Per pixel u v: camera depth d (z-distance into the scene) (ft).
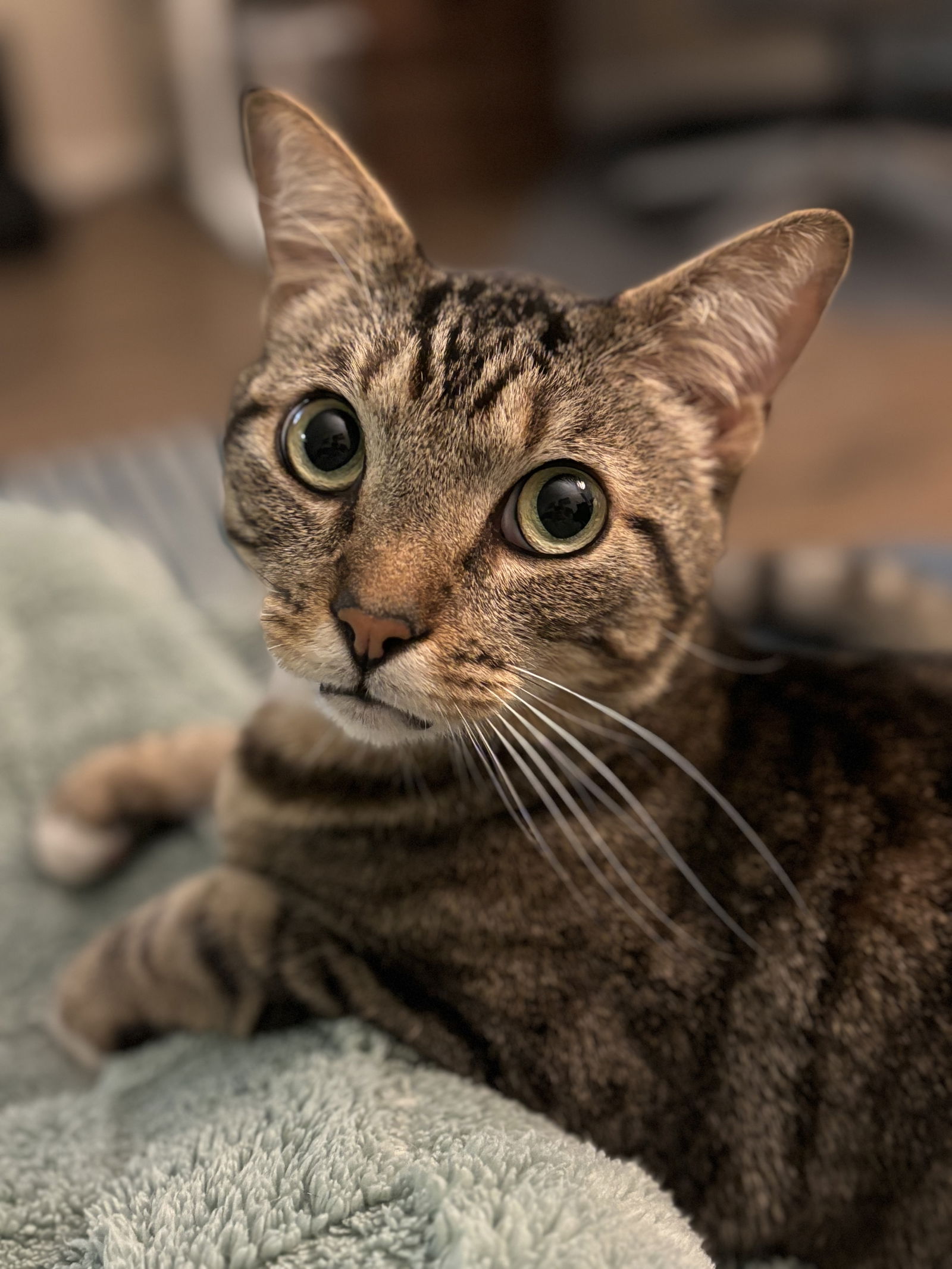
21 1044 0.91
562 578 0.70
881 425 2.13
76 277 2.72
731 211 2.79
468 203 3.00
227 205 2.85
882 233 2.76
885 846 0.75
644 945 0.75
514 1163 0.64
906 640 1.26
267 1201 0.64
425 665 0.67
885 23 2.71
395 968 0.76
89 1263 0.64
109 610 1.24
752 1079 0.74
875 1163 0.72
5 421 2.13
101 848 1.04
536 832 0.76
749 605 1.32
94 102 3.10
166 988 0.81
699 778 0.75
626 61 3.39
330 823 0.79
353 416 0.71
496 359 0.70
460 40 2.95
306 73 2.78
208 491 1.61
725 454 0.78
